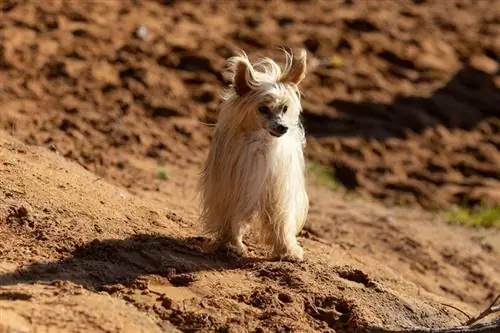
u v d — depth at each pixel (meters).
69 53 20.88
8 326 7.46
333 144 20.30
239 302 9.02
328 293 9.51
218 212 10.33
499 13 28.41
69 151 16.03
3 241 9.41
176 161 17.45
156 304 8.64
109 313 8.04
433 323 9.76
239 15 24.88
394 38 25.20
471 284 14.48
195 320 8.45
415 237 15.78
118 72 20.62
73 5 23.31
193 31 23.27
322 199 17.42
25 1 22.86
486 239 17.02
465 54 25.23
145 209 11.34
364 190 18.81
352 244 14.26
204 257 10.07
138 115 19.19
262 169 10.01
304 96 21.84
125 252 9.66
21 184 10.60
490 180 20.20
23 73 19.58
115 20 23.06
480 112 22.86
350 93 22.41
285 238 10.30
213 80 21.30
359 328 8.99
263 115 9.94
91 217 10.38
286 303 9.16
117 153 16.95
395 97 22.61
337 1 27.17
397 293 10.29
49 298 8.20
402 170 19.88
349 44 24.30
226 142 10.15
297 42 23.80
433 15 27.30
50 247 9.45
